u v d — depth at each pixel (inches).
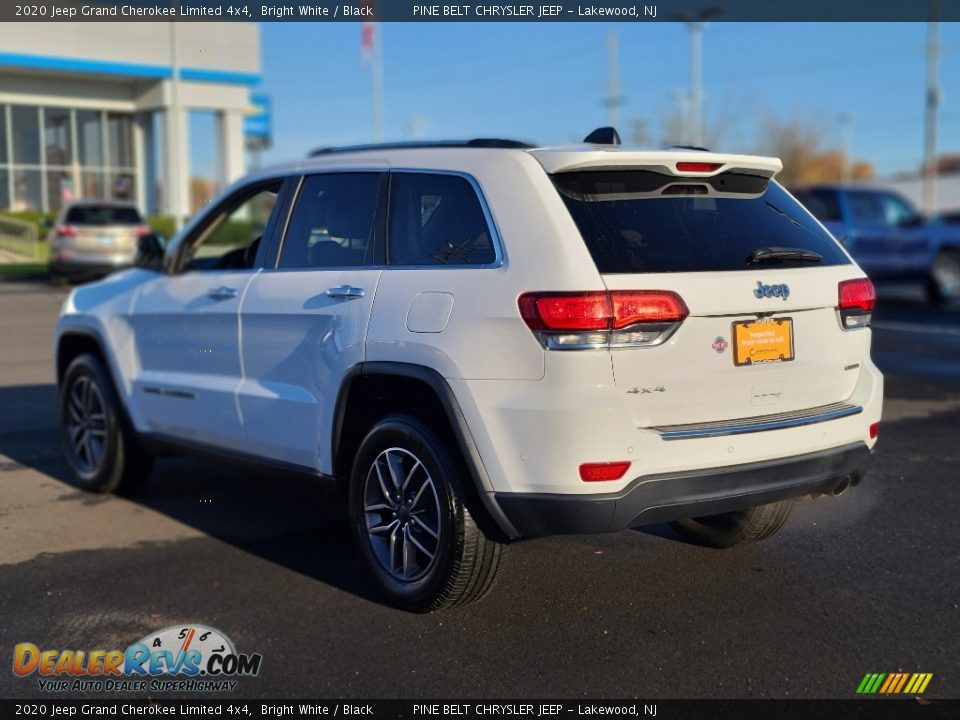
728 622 165.6
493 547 161.6
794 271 164.9
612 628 163.8
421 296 164.2
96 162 1215.6
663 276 151.5
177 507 234.4
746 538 194.7
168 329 220.2
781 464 159.0
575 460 146.5
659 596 176.9
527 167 160.6
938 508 225.3
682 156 161.6
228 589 182.7
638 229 156.9
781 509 189.5
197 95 1219.2
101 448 243.3
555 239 151.7
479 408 153.2
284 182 203.8
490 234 160.1
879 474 254.8
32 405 348.8
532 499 149.6
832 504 228.8
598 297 146.3
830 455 165.5
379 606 174.2
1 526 219.1
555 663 151.9
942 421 319.6
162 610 173.5
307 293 184.9
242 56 1234.0
